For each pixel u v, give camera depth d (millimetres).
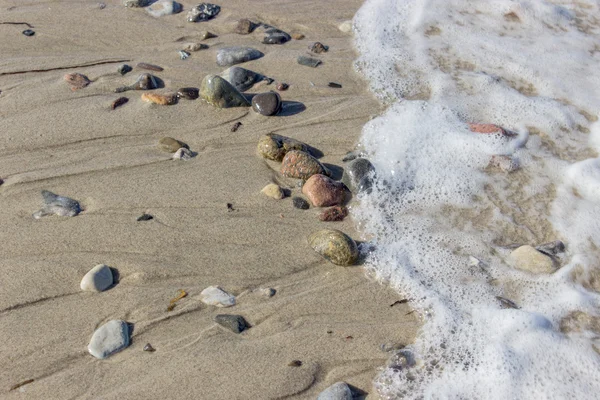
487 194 1396
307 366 1178
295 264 1278
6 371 1158
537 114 1536
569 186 1414
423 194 1392
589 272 1295
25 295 1222
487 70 1634
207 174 1388
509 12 1778
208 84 1494
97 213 1321
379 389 1164
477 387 1167
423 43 1688
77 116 1473
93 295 1228
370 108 1527
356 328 1217
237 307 1229
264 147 1412
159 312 1217
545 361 1190
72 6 1737
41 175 1372
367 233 1330
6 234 1288
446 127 1484
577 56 1684
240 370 1169
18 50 1612
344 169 1394
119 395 1144
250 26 1698
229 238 1301
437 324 1225
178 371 1165
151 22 1702
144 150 1425
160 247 1283
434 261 1301
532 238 1341
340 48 1668
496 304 1248
